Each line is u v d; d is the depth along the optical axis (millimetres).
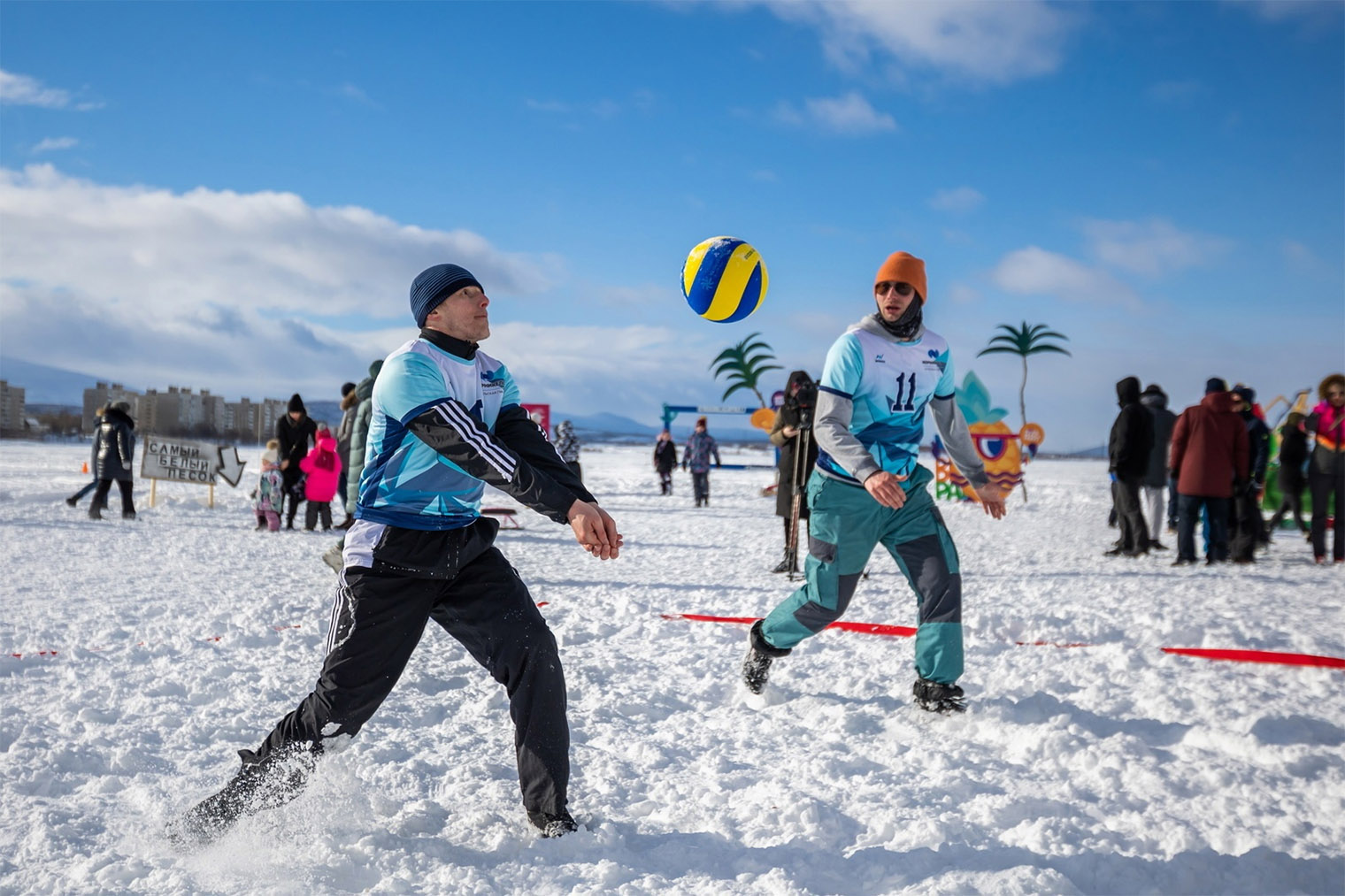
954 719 3975
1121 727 3891
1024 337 27656
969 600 7367
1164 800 3084
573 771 3408
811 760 3488
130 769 3342
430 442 2553
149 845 2664
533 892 2434
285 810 2723
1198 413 9805
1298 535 13609
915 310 4047
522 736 2758
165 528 12648
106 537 11352
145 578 8070
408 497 2682
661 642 5715
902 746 3707
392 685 2691
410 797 3137
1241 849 2676
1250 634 5773
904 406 4070
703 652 5430
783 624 4258
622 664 5082
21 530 11789
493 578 2783
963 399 20422
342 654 2631
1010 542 12492
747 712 4215
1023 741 3688
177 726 3898
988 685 4586
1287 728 3766
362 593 2643
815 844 2723
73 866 2490
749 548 11727
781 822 2883
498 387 2883
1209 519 10016
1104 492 24109
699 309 4355
